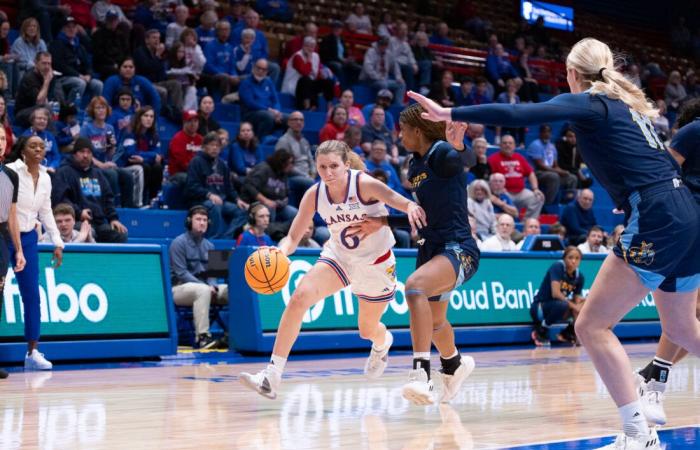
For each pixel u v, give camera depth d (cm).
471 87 1594
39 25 1223
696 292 381
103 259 779
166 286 809
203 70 1349
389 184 1185
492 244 1048
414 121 467
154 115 1100
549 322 979
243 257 832
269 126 1287
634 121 361
